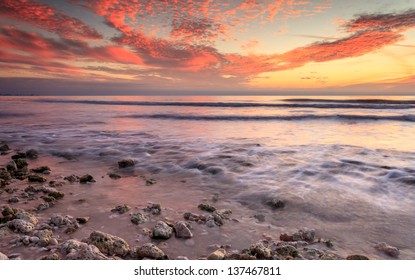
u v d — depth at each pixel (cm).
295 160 929
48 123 2209
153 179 754
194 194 638
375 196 605
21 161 916
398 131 1695
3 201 583
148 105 4856
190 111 3434
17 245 388
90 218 500
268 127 1945
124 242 394
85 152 1110
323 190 644
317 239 431
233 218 507
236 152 1062
